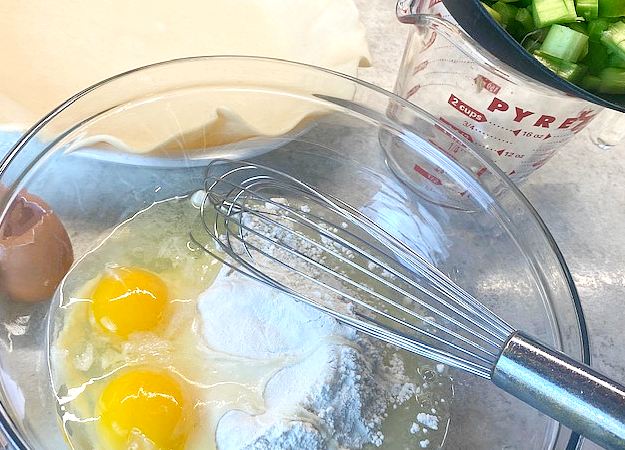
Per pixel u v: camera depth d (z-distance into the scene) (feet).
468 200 1.63
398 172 1.71
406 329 1.51
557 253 1.47
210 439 1.37
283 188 1.63
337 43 1.86
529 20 1.41
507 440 1.43
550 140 1.61
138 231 1.55
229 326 1.45
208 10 1.94
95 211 1.54
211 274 1.53
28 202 1.41
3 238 1.34
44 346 1.38
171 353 1.44
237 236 1.49
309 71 1.60
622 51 1.35
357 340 1.47
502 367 1.10
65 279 1.45
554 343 1.40
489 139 1.64
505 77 1.44
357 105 1.65
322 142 1.72
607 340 1.68
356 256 1.58
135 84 1.52
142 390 1.36
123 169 1.58
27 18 1.82
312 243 1.44
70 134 1.46
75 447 1.32
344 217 1.62
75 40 1.81
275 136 1.60
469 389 1.49
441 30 1.45
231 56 1.57
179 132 1.54
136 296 1.43
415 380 1.48
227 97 1.60
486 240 1.61
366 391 1.41
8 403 1.24
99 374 1.40
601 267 1.78
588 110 1.51
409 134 1.64
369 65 1.87
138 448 1.35
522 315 1.51
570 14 1.37
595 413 1.04
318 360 1.40
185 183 1.62
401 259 1.58
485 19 1.30
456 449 1.43
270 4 1.96
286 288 1.41
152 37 1.86
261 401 1.39
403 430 1.43
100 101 1.49
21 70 1.71
